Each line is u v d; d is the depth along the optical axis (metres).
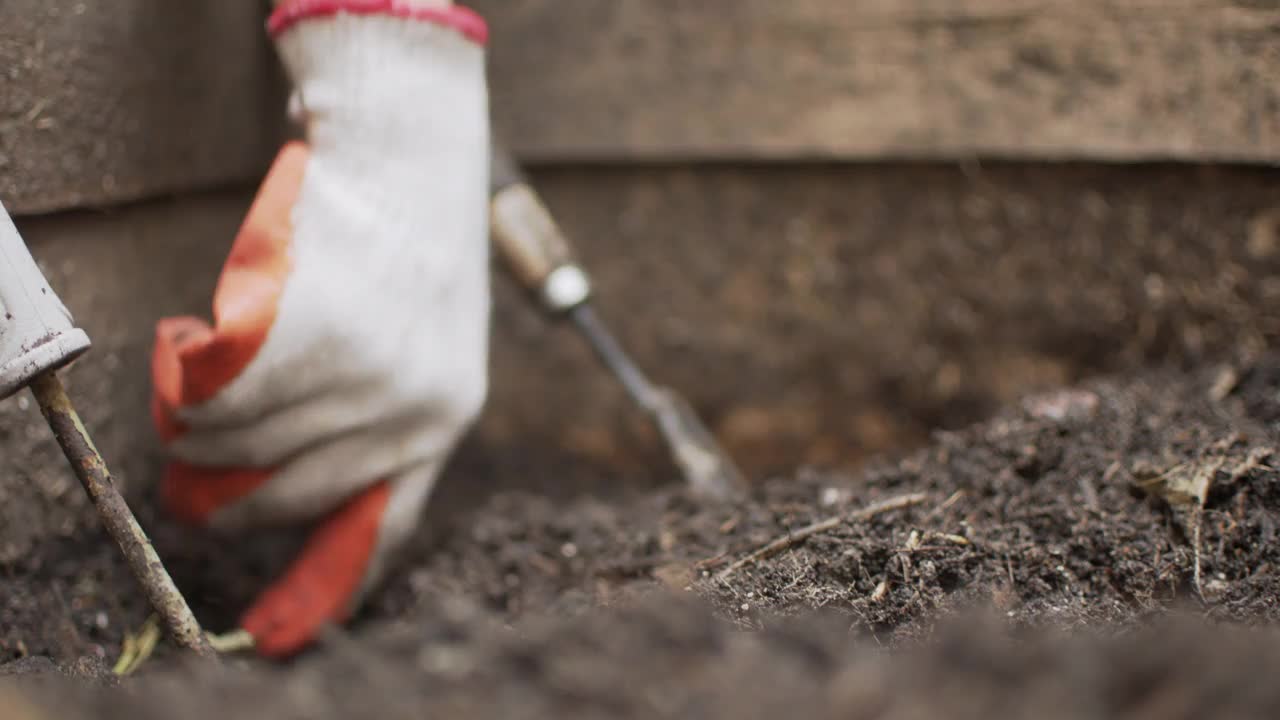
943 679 0.59
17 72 0.72
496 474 1.00
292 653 0.74
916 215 0.98
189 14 0.83
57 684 0.63
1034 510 0.71
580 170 1.03
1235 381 0.84
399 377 0.73
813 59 0.96
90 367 0.78
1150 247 0.91
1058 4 0.90
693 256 1.03
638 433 1.05
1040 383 0.96
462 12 0.74
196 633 0.67
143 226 0.83
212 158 0.86
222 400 0.71
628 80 1.00
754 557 0.69
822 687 0.59
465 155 0.74
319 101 0.72
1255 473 0.70
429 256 0.73
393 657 0.63
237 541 0.83
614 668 0.61
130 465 0.81
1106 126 0.90
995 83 0.92
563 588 0.75
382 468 0.75
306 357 0.71
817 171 0.99
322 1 0.72
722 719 0.57
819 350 1.02
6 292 0.63
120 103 0.78
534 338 1.06
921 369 0.99
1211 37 0.86
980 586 0.67
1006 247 0.95
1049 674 0.58
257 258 0.71
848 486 0.76
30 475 0.75
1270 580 0.67
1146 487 0.71
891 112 0.95
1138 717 0.56
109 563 0.76
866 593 0.67
